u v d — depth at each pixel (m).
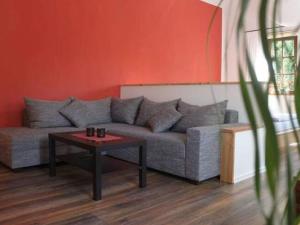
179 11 6.07
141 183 2.93
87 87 4.80
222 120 3.54
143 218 2.23
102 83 4.98
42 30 4.24
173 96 4.50
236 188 2.92
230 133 3.05
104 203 2.51
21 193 2.71
